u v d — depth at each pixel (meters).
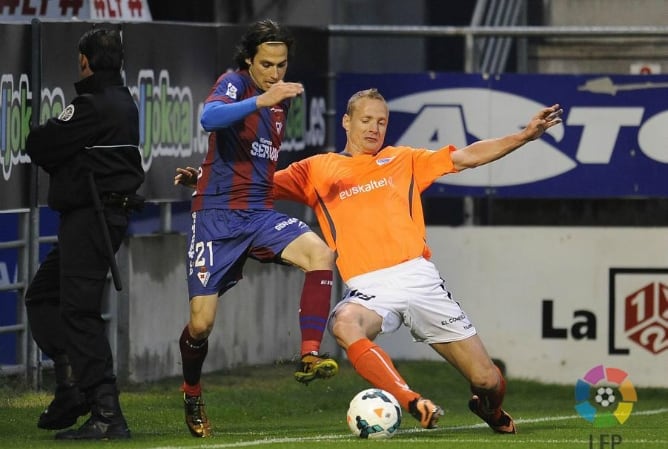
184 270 46.19
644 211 52.81
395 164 32.22
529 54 53.75
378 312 30.80
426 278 31.27
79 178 29.66
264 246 30.09
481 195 52.22
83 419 35.06
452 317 31.20
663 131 51.59
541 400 49.78
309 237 29.92
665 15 54.66
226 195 30.16
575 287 52.31
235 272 30.41
